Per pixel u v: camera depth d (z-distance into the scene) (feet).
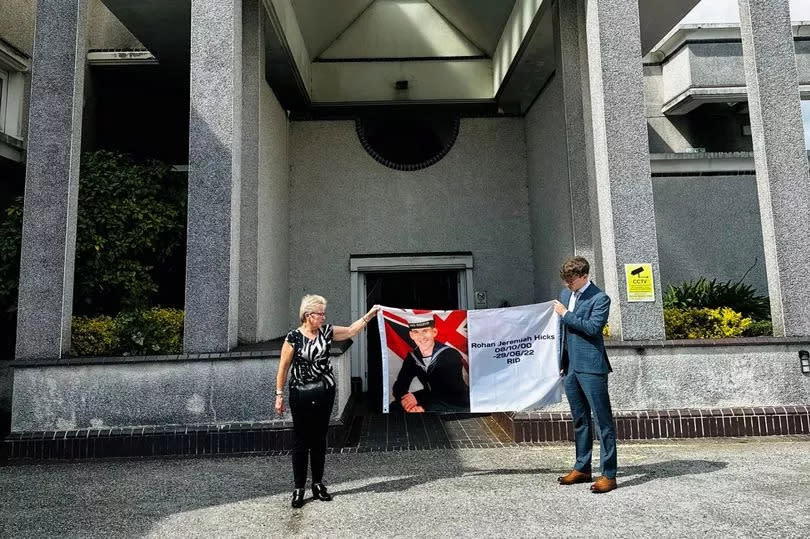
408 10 41.27
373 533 13.12
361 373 36.58
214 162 22.77
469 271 37.45
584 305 15.93
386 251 37.52
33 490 17.31
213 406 21.62
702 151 39.34
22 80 33.88
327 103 40.09
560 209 31.76
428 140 40.96
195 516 14.69
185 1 27.58
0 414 25.79
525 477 17.34
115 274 28.58
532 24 30.53
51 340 22.30
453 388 18.03
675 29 38.93
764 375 22.33
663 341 22.27
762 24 24.63
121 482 17.93
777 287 23.44
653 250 23.06
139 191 30.32
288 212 37.09
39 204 22.93
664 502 14.57
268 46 30.86
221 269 22.39
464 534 12.87
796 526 12.78
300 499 15.10
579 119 27.96
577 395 16.35
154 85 38.63
